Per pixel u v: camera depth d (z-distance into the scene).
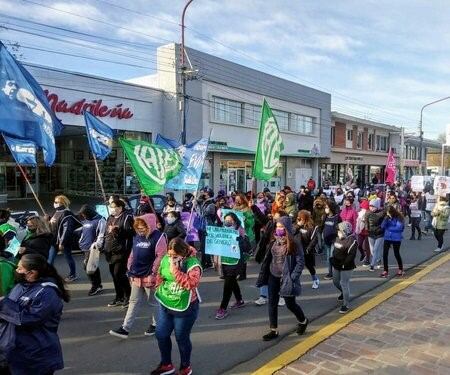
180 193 19.53
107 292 7.69
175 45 22.36
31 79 6.15
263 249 6.07
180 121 21.14
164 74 22.72
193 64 23.12
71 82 18.42
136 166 6.53
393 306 7.05
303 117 33.16
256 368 4.82
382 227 9.56
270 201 13.52
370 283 8.77
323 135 35.38
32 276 3.43
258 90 28.17
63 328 5.95
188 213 9.66
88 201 24.03
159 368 4.57
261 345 5.50
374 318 6.46
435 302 7.27
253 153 27.22
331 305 7.23
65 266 9.59
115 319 6.33
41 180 27.56
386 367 4.80
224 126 25.45
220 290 8.05
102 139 9.47
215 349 5.36
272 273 5.67
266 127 8.34
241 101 26.73
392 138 47.41
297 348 5.29
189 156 7.62
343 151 38.50
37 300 3.31
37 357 3.33
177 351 5.29
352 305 7.22
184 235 7.64
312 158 34.84
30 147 6.55
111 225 6.85
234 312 6.80
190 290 4.40
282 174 31.73
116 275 6.81
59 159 28.25
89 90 19.19
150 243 5.52
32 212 9.65
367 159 42.59
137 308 5.68
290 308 5.75
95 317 6.40
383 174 46.19
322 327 6.13
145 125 21.89
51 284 3.44
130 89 21.02
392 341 5.55
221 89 25.16
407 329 5.98
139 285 5.61
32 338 3.32
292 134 31.73
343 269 6.79
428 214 16.33
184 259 4.49
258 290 8.09
